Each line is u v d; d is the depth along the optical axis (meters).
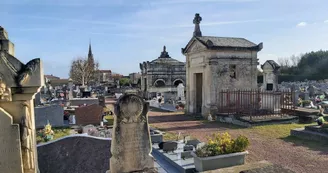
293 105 18.44
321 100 25.61
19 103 4.91
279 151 10.59
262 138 12.92
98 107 17.45
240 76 21.05
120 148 6.37
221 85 20.34
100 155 7.20
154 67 46.34
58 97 34.25
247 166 6.40
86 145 7.49
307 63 69.31
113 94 52.84
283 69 72.62
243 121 16.50
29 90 4.89
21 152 4.91
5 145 4.80
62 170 7.02
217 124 17.47
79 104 26.19
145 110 6.57
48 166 7.09
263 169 5.20
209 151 8.02
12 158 4.84
